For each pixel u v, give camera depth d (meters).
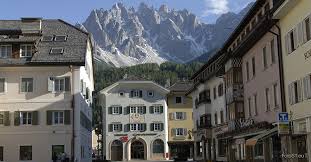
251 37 36.25
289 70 30.08
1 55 49.31
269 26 32.56
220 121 56.25
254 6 39.91
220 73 52.25
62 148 47.97
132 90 91.69
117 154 90.12
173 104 95.06
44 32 53.59
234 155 49.41
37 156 47.78
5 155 47.66
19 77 48.81
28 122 48.50
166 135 91.19
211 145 62.62
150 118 91.19
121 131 90.50
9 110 48.38
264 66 35.88
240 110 43.75
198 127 68.19
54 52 50.12
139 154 90.88
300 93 28.17
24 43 49.59
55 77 48.91
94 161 63.16
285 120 25.19
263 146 36.12
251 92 40.50
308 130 26.84
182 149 93.50
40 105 48.50
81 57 49.59
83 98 52.41
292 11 28.97
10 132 48.03
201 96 65.31
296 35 28.41
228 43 53.00
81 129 50.06
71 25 55.25
